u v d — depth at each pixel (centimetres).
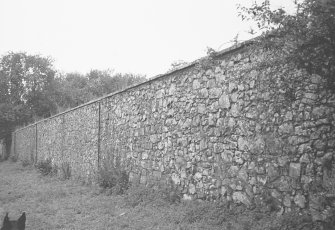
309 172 578
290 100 589
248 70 708
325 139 559
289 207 607
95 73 5075
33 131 2916
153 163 1055
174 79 969
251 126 700
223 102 779
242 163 718
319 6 416
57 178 1845
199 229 678
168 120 989
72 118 1886
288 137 618
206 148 828
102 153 1446
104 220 844
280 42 481
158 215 823
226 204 748
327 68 470
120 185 1173
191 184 873
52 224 844
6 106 4075
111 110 1393
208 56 806
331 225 526
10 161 3609
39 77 4328
